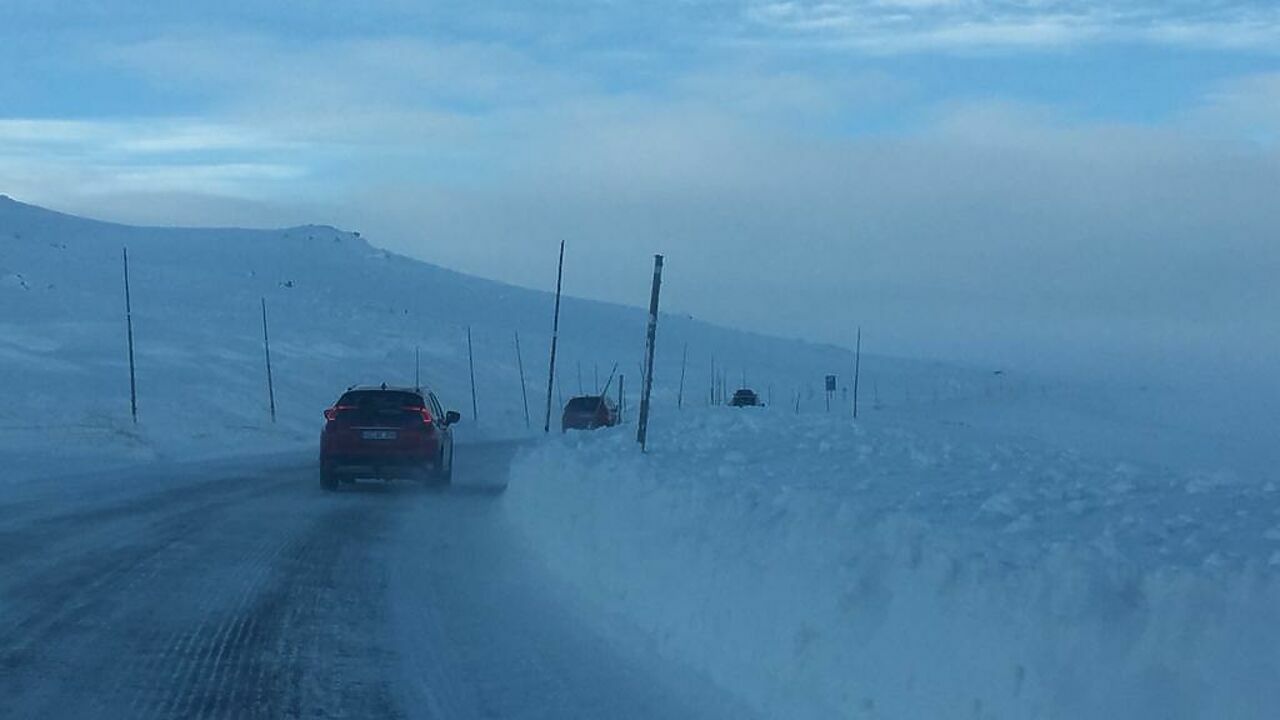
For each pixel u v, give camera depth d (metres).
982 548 7.82
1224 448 32.44
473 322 126.19
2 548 14.92
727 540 9.65
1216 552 7.59
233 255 149.62
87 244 145.88
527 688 8.94
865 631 7.42
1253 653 5.25
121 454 35.56
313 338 87.44
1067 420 50.66
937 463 15.81
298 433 51.06
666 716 8.22
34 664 9.41
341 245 165.88
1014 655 6.15
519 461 20.33
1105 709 5.61
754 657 8.38
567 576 12.99
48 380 51.47
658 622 10.02
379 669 9.48
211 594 12.41
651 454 17.05
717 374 106.25
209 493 23.27
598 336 132.12
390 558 15.08
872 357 147.75
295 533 17.31
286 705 8.49
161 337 73.12
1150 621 5.71
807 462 15.88
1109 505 10.90
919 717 6.71
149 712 8.27
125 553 14.84
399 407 24.45
